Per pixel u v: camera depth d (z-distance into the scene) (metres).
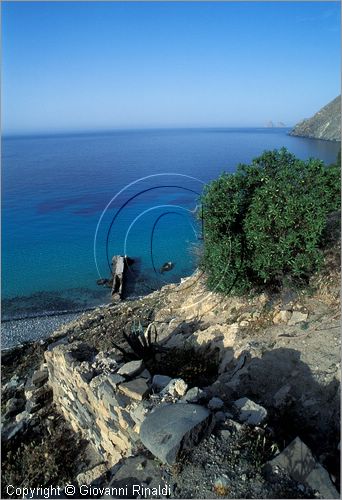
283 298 8.91
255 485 4.62
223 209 8.94
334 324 7.62
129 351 9.50
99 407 7.22
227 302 10.09
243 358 7.79
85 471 7.17
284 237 8.38
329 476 4.69
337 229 9.38
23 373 12.01
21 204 42.31
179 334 10.27
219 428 5.52
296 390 6.66
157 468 5.19
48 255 25.73
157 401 6.32
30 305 19.16
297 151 87.62
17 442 8.56
